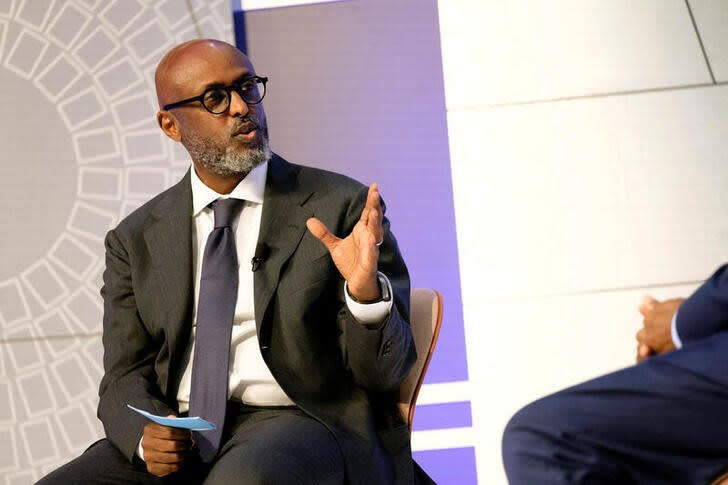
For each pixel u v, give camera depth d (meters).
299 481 5.13
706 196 9.64
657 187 9.70
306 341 5.85
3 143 9.62
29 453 9.16
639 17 10.19
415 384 6.11
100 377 9.29
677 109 9.89
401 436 5.97
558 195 9.77
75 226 9.53
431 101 10.12
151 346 6.29
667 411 4.27
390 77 10.20
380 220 5.35
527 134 9.95
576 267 9.58
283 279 5.95
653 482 4.42
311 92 10.20
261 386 5.86
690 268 9.48
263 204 6.19
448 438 9.31
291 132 10.14
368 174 10.02
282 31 10.32
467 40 10.26
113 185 9.63
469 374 9.40
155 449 5.46
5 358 9.27
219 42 6.38
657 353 4.70
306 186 6.30
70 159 9.64
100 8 9.93
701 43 10.09
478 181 9.88
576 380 9.30
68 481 5.59
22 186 9.57
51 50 9.81
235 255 6.08
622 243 9.59
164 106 6.34
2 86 9.71
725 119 9.82
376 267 5.34
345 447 5.58
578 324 9.43
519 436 4.64
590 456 4.45
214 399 5.73
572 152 9.87
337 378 5.94
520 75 10.13
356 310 5.52
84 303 9.41
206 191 6.35
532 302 9.52
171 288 6.08
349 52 10.27
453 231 9.80
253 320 5.97
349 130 10.12
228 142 6.09
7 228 9.49
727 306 4.26
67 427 9.20
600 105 9.96
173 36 9.96
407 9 10.33
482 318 9.52
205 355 5.83
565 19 10.24
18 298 9.38
